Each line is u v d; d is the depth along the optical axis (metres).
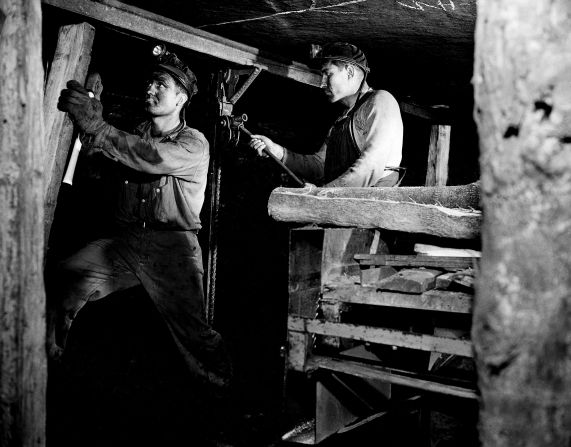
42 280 1.85
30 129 1.79
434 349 2.05
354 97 3.44
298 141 5.68
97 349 4.11
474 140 5.95
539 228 1.23
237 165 5.30
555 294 1.24
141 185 3.22
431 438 2.58
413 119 5.57
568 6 1.16
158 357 4.06
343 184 3.03
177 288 3.24
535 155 1.21
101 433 2.75
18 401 1.79
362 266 2.52
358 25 3.40
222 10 3.19
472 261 2.25
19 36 1.76
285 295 5.47
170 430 2.86
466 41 3.65
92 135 2.87
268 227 5.50
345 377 2.69
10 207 1.76
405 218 2.21
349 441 2.46
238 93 3.92
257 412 3.19
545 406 1.25
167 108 3.26
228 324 5.06
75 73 2.86
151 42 3.36
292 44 3.90
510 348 1.27
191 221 3.28
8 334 1.78
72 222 4.45
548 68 1.17
